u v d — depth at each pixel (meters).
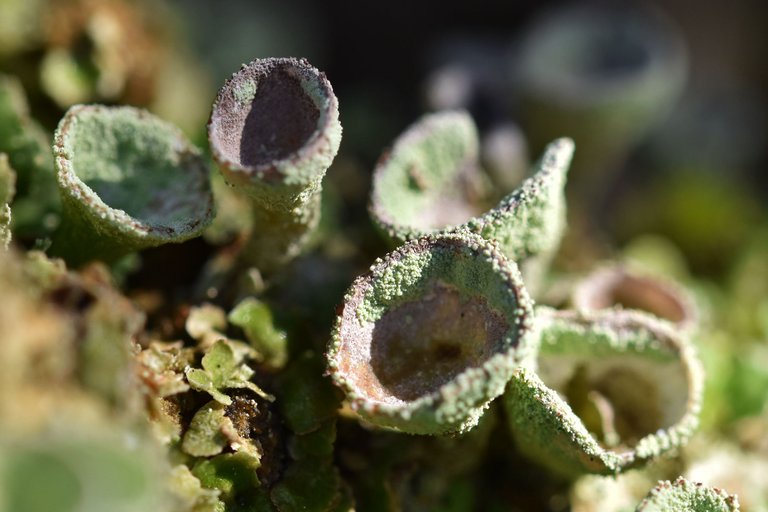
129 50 0.06
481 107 0.06
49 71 0.06
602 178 0.07
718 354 0.06
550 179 0.05
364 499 0.05
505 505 0.05
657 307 0.05
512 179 0.06
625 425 0.05
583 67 0.07
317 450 0.05
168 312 0.05
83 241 0.05
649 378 0.05
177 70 0.07
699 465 0.05
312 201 0.05
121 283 0.05
